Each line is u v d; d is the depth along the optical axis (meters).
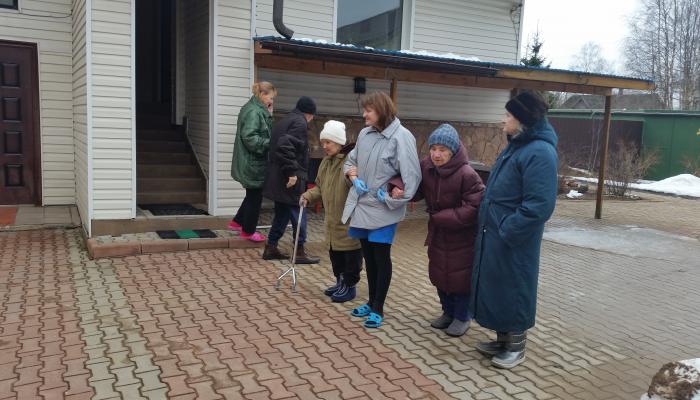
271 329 4.46
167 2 10.05
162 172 8.47
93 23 6.54
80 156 7.81
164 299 5.06
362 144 4.50
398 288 5.73
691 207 13.28
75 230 7.64
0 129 8.62
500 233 3.69
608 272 6.84
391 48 10.88
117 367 3.72
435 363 3.98
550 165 3.56
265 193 6.28
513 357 3.95
